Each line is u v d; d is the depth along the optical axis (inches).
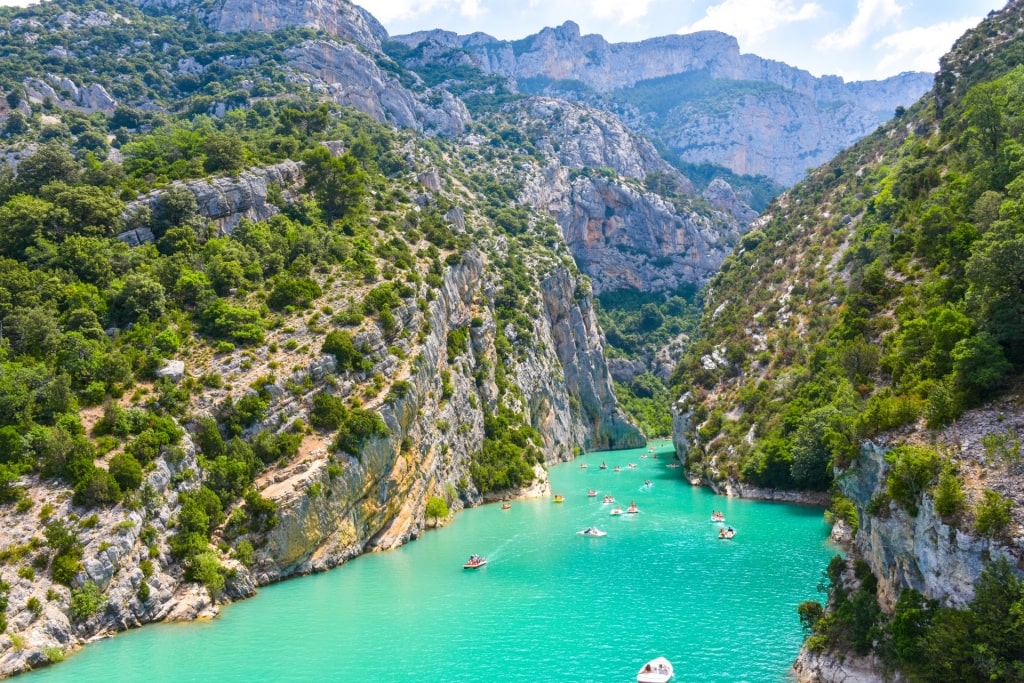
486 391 5880.9
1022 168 3221.0
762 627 2640.3
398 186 7185.0
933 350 2421.3
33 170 4736.7
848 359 3277.6
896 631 1887.3
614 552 3772.1
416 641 2625.5
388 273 4778.5
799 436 4648.1
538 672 2341.3
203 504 3161.9
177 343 3698.3
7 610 2477.9
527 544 3996.1
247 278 4360.2
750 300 6879.9
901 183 5378.9
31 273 3715.6
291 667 2426.2
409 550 3890.3
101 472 2898.6
